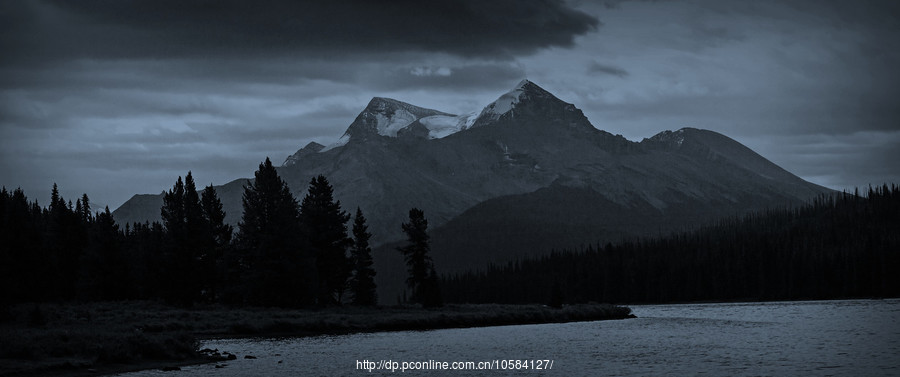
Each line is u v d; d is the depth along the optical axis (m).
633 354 67.19
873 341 75.62
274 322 92.12
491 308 139.38
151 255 129.88
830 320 110.44
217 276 125.56
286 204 122.94
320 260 131.75
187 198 125.00
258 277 117.31
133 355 58.19
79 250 141.12
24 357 54.22
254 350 69.56
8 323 84.31
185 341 64.06
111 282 129.50
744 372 55.75
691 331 94.31
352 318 104.31
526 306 152.25
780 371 56.06
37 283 119.12
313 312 112.94
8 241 113.19
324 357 63.69
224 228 137.38
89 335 61.00
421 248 138.38
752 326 102.06
